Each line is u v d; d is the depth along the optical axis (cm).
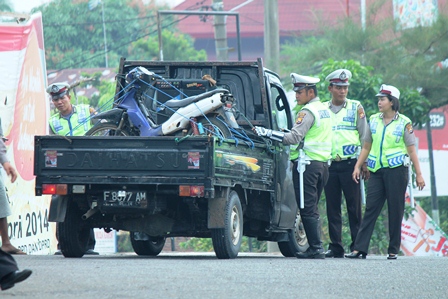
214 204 1895
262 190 2100
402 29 4375
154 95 2244
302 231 2412
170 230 2006
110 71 8625
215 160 1831
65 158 1873
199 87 2223
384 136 2133
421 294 1268
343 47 4466
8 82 2809
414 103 4000
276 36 3981
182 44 10025
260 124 2223
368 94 3897
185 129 2030
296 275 1481
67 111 2184
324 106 2130
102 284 1284
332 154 2247
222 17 5197
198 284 1310
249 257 2211
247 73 2242
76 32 10131
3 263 1175
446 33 4262
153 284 1294
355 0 7425
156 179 1834
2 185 1981
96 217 2014
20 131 2852
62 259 1881
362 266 1727
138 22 10438
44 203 3008
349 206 2277
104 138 1864
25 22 2889
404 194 2141
